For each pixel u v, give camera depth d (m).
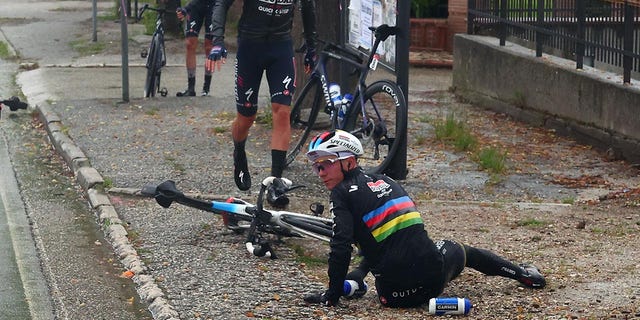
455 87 15.47
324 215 8.69
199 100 14.17
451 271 6.34
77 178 10.30
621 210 9.03
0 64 18.70
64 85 15.98
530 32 13.94
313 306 6.47
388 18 10.14
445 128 11.92
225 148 11.30
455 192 9.73
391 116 12.92
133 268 7.41
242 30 8.98
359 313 6.33
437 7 21.05
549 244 7.83
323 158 6.25
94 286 7.23
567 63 12.90
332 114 10.25
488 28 15.28
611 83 11.62
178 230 8.28
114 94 15.16
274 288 6.86
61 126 12.36
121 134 11.92
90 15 26.25
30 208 9.35
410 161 10.88
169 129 12.20
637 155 11.11
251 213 7.66
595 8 12.28
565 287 6.71
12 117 13.70
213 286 6.93
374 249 6.21
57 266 7.68
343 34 11.61
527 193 9.79
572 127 12.39
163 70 17.78
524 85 13.47
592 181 10.30
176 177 9.99
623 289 6.62
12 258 7.87
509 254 7.54
